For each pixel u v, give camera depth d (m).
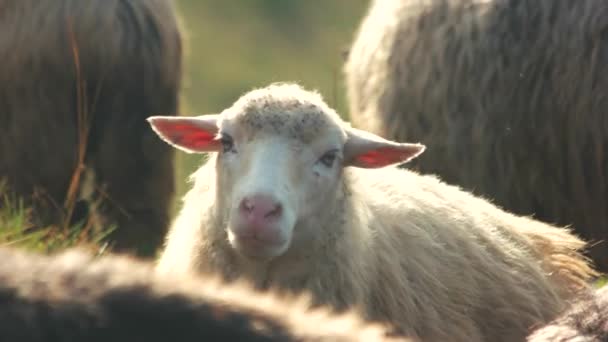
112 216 14.03
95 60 13.94
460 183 13.84
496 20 13.62
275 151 8.99
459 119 13.75
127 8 14.15
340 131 9.37
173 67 14.55
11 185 14.08
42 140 14.02
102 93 14.07
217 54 36.84
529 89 13.47
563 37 13.33
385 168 10.71
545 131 13.45
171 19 14.59
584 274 11.28
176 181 14.80
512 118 13.52
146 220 14.28
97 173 14.27
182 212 10.05
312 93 9.63
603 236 13.60
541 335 6.84
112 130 14.17
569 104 13.30
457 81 13.74
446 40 13.84
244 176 8.95
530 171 13.60
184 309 4.75
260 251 8.74
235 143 9.18
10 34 13.93
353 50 15.14
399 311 9.63
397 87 14.16
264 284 9.34
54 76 13.88
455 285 10.03
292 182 8.98
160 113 14.52
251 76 36.00
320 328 4.95
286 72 35.97
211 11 40.25
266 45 38.19
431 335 9.73
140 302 4.73
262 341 4.75
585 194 13.48
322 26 38.94
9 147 14.09
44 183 14.07
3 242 10.04
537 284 10.67
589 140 13.28
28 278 4.72
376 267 9.63
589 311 6.79
